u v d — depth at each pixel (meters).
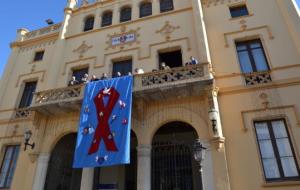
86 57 15.91
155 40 14.81
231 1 14.88
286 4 13.30
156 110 12.02
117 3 17.66
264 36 13.05
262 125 11.03
